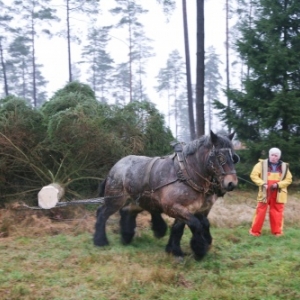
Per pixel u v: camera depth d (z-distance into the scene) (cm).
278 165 824
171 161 670
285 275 585
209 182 632
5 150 976
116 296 524
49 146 979
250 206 1108
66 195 1009
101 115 1016
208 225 696
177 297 520
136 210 762
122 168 755
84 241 782
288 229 886
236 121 1402
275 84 1384
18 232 824
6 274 601
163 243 779
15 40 3659
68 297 521
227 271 614
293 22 1382
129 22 3575
